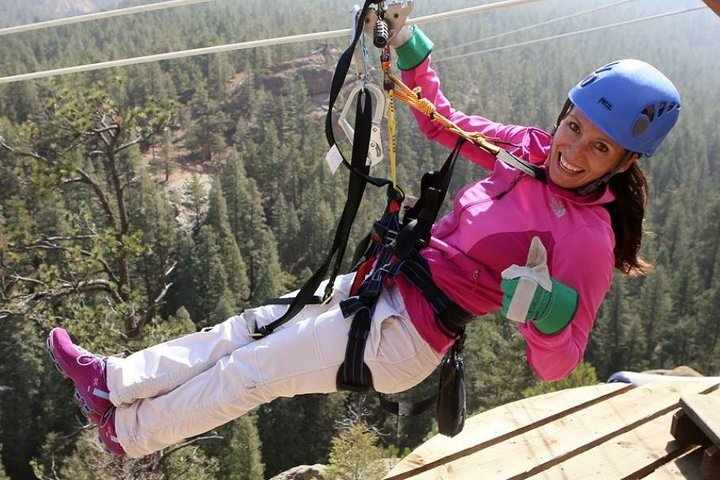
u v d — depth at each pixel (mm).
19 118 72312
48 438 22219
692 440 2840
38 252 13211
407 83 2580
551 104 98875
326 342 2104
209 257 43406
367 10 2211
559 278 1938
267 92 82688
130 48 88875
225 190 54594
